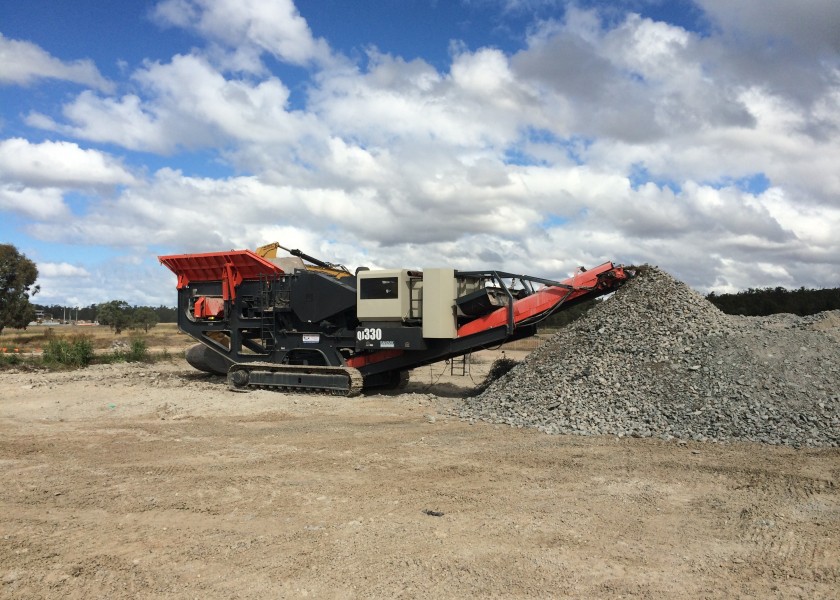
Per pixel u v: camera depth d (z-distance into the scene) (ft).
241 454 33.42
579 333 48.70
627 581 17.61
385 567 18.60
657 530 21.63
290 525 22.40
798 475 27.89
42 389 58.65
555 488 26.68
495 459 31.81
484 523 22.39
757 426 35.19
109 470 30.30
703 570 18.35
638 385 41.27
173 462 31.78
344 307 57.11
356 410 48.06
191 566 18.86
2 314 173.78
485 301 51.98
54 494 26.35
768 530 21.49
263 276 60.70
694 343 43.88
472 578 17.81
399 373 61.67
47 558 19.57
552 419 40.24
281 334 60.18
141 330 223.51
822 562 18.85
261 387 58.80
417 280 54.90
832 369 39.01
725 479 27.68
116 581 17.88
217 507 24.48
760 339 42.91
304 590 17.19
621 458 31.68
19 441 37.35
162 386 61.87
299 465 30.91
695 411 37.65
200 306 63.57
